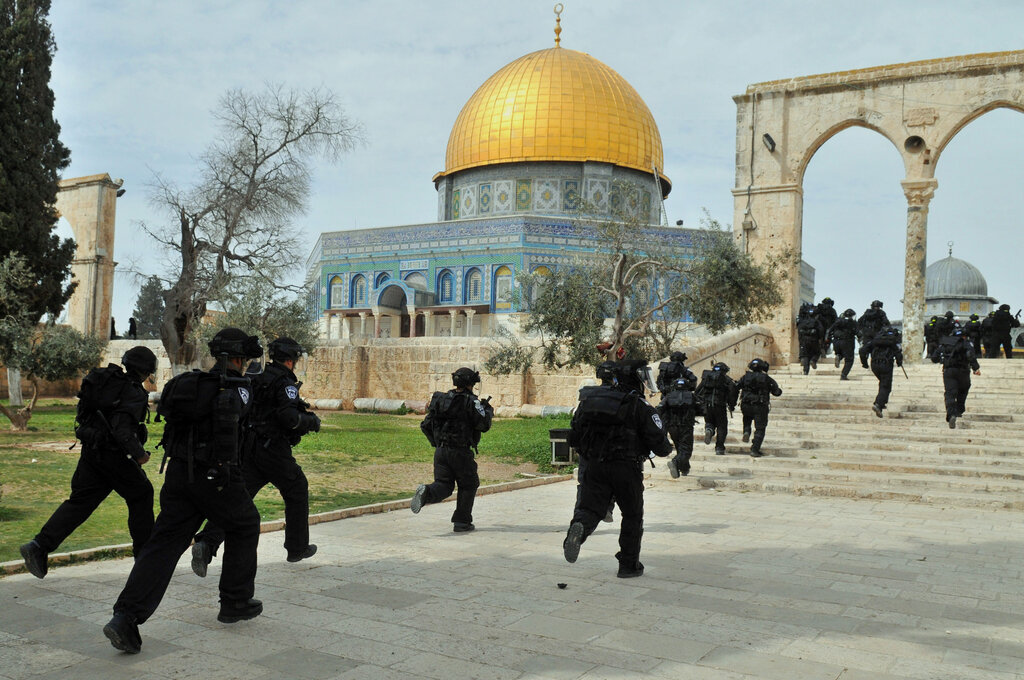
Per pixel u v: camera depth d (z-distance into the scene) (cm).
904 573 753
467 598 643
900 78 2477
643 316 2372
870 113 2514
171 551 533
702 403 1346
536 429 2291
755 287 2245
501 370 2873
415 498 887
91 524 941
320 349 3569
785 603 643
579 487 732
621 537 720
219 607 608
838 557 820
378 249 5156
